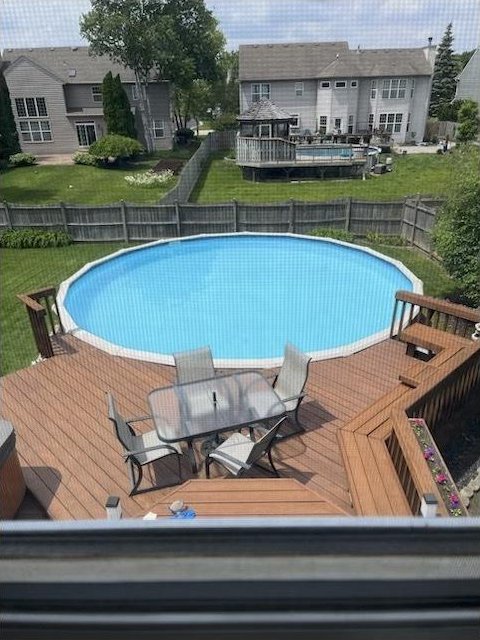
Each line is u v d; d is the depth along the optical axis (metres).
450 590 1.12
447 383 4.72
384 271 10.86
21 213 13.65
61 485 4.18
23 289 10.16
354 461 3.81
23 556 1.15
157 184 16.47
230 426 4.19
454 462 5.12
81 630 1.13
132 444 4.23
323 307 9.12
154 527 1.16
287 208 13.71
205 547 1.15
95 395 5.58
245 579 1.12
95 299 9.98
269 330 8.49
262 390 4.66
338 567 1.12
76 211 13.62
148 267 11.91
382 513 3.29
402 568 1.12
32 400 5.47
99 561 1.14
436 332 6.13
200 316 9.05
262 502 3.24
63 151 22.25
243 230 14.16
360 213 13.49
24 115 20.61
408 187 13.44
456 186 7.71
